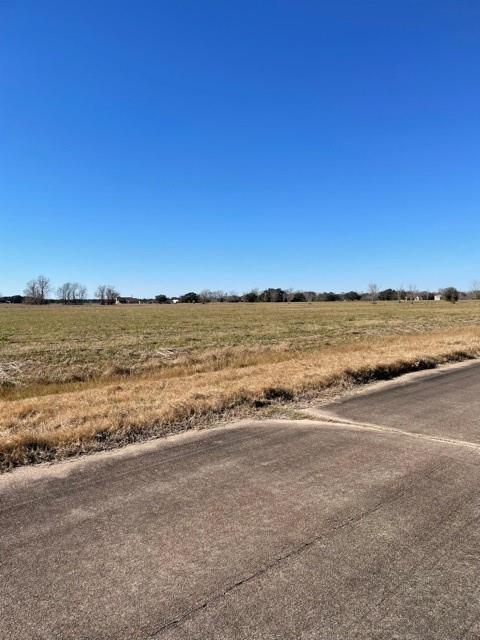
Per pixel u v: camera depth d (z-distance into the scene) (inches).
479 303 4035.4
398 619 108.4
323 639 102.4
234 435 254.4
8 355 814.5
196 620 108.4
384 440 245.9
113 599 116.0
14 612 111.8
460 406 326.6
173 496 175.5
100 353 836.6
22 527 152.3
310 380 389.1
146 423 266.7
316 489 181.8
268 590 119.0
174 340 1068.5
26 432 244.7
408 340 814.5
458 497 174.7
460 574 125.8
